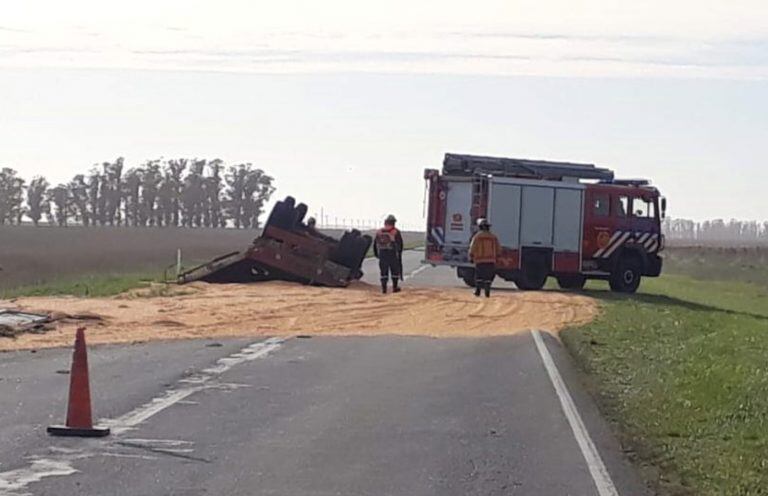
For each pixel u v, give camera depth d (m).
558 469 11.43
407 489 10.42
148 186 123.56
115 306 27.02
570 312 29.41
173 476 10.65
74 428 12.40
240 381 16.67
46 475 10.52
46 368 17.27
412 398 15.62
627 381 18.08
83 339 12.55
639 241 40.09
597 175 39.72
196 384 16.23
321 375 17.56
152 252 63.06
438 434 13.09
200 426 13.16
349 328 24.98
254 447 12.09
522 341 22.91
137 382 16.23
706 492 10.70
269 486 10.38
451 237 38.44
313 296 31.44
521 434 13.23
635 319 28.92
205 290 32.34
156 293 31.00
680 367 19.86
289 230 35.91
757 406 15.67
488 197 37.62
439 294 33.47
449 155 38.53
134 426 13.02
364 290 34.50
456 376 17.86
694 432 13.72
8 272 45.19
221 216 128.88
